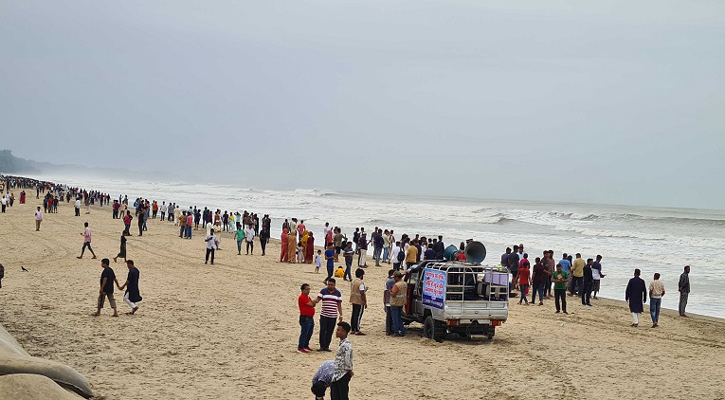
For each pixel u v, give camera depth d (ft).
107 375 42.88
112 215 221.87
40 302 68.54
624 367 50.47
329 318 52.65
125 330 57.36
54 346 50.11
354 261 128.57
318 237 170.50
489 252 149.18
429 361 50.65
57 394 31.68
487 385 43.91
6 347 38.93
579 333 65.05
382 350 54.39
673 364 52.01
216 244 135.95
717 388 44.42
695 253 160.97
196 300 75.56
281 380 43.52
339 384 34.32
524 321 71.41
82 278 87.45
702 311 83.35
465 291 58.54
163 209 209.05
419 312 61.26
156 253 123.34
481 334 57.82
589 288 84.23
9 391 30.60
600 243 186.09
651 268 128.77
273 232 189.88
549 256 91.50
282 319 66.33
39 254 111.96
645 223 294.05
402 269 110.73
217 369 45.93
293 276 100.73
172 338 55.26
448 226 253.24
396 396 40.78
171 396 38.91
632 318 74.08
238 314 68.08
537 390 42.91
